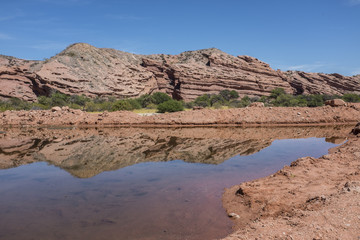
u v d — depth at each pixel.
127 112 31.88
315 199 5.60
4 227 4.69
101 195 6.45
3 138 17.64
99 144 14.77
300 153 12.05
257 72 130.88
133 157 11.06
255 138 17.58
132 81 110.62
